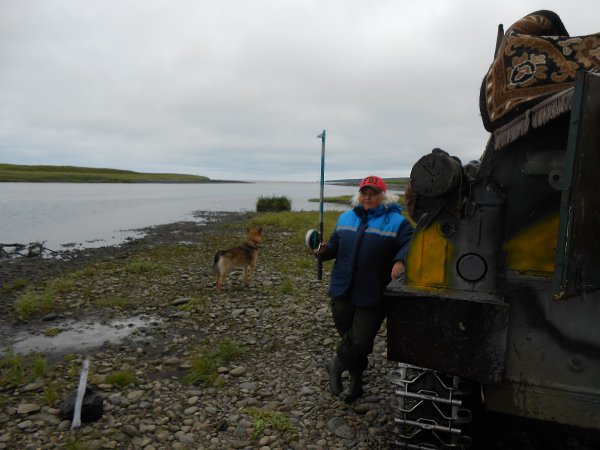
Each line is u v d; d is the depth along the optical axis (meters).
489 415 3.68
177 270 11.82
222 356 5.62
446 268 2.74
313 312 7.80
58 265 13.29
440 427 3.12
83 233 22.33
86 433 3.83
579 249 2.08
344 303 4.04
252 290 9.50
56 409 4.23
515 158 2.59
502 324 2.56
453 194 2.71
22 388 4.71
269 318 7.47
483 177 2.66
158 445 3.70
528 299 2.56
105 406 4.32
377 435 3.84
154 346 6.23
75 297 8.93
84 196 62.75
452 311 2.66
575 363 2.48
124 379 4.88
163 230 23.59
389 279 3.91
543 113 2.29
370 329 3.91
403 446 3.32
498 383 2.58
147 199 60.78
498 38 3.27
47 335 6.71
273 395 4.65
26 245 16.91
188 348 6.12
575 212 2.03
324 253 4.24
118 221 29.19
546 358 2.53
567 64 2.58
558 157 2.46
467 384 3.15
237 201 59.78
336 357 4.55
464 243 2.70
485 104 2.79
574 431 3.12
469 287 2.70
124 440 3.76
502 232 2.63
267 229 22.23
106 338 6.57
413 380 3.23
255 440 3.80
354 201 4.09
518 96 2.60
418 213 2.87
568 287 2.05
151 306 8.30
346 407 4.34
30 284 10.45
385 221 3.88
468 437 3.09
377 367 5.33
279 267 12.16
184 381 4.92
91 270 11.59
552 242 2.52
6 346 6.26
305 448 3.66
